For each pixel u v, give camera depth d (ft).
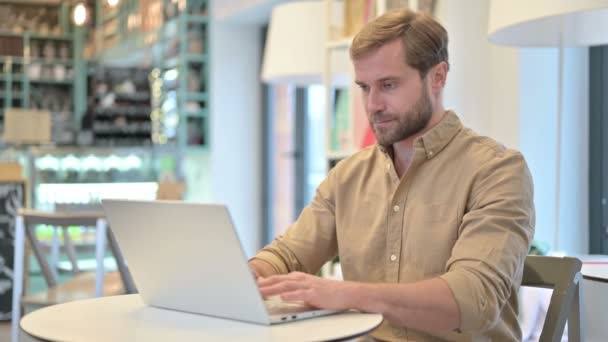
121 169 28.14
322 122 24.21
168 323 4.76
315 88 24.67
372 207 6.18
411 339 5.79
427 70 5.72
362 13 12.66
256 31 28.12
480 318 4.94
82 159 27.53
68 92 35.83
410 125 5.72
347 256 6.25
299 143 25.45
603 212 12.45
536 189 12.42
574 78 12.61
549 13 7.88
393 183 6.08
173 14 27.17
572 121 12.59
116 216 5.15
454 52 12.19
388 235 5.98
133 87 32.60
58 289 12.73
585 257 8.79
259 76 28.09
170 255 4.91
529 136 12.40
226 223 4.44
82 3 24.88
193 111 27.58
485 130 12.73
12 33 34.73
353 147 13.03
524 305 9.44
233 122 27.81
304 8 15.52
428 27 5.72
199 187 28.60
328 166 13.51
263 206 27.86
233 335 4.36
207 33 27.53
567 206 12.60
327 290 4.82
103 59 32.76
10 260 17.69
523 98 12.32
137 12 28.40
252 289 4.55
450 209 5.74
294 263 6.40
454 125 5.91
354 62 5.80
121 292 12.32
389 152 6.10
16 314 12.46
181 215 4.67
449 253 5.72
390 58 5.63
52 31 35.50
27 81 34.86
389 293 4.82
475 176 5.68
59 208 25.26
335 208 6.49
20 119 26.14
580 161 12.66
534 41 9.40
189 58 27.45
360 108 12.94
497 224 5.34
